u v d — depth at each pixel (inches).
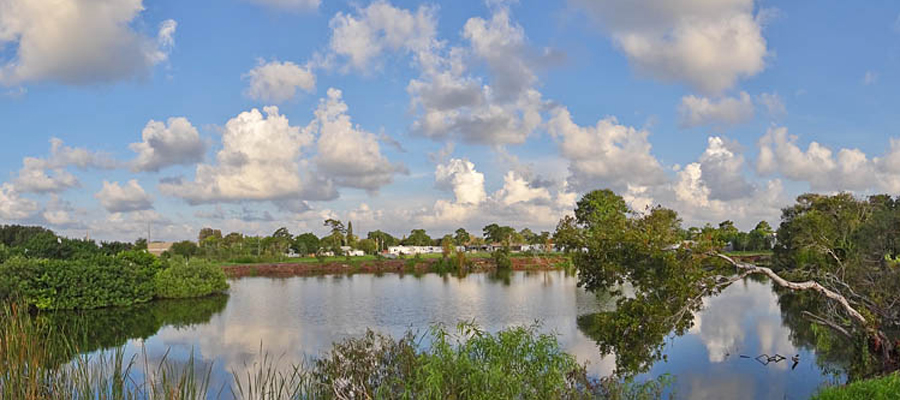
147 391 529.0
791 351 800.9
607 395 525.3
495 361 416.5
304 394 530.6
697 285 612.4
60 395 426.0
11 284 1293.1
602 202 1996.8
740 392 603.2
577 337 930.1
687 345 847.7
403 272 2918.3
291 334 1003.9
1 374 402.6
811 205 2217.0
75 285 1378.0
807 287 621.0
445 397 388.8
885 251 1160.2
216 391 598.2
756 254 3282.5
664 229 613.6
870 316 625.9
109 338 963.3
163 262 1786.4
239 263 3371.1
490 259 3508.9
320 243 4576.8
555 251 4057.6
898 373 473.1
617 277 631.2
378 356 544.4
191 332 1032.2
